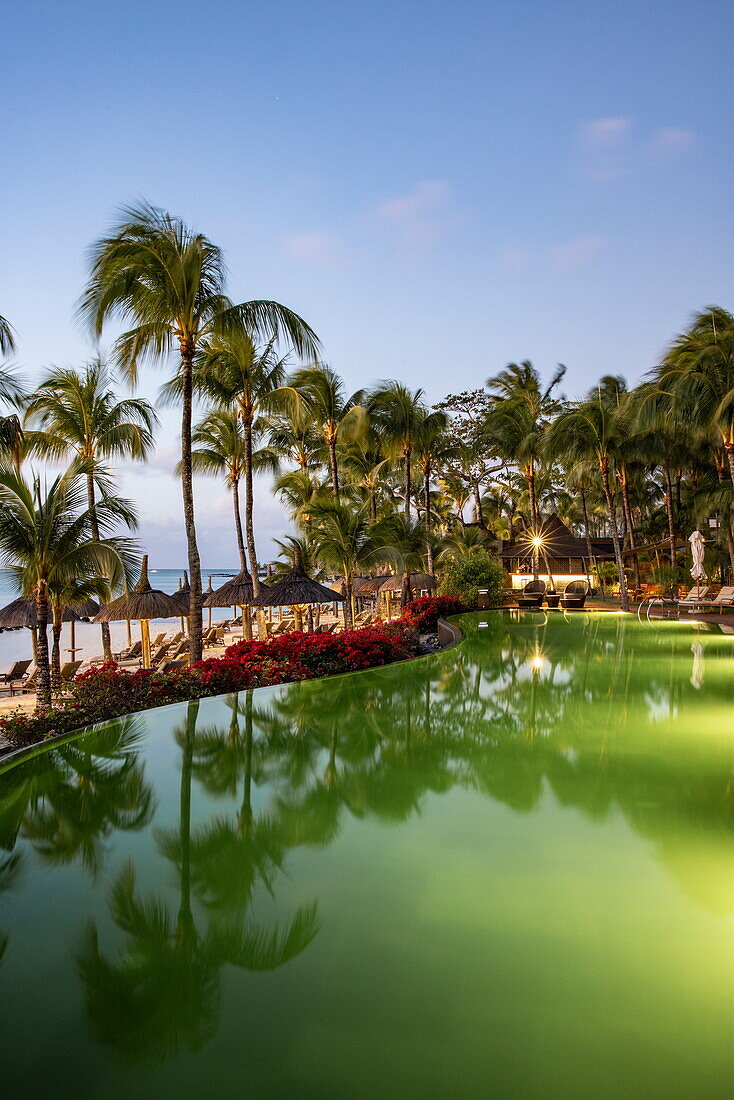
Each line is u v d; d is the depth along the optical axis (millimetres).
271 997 2365
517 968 2525
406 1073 1986
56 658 14406
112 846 3854
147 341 12773
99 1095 1922
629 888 3166
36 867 3580
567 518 54844
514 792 4621
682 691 8414
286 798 4641
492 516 55000
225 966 2576
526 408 34312
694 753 5520
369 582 28422
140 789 4945
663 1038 2121
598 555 37594
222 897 3174
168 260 11773
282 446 28625
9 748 7086
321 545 17172
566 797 4484
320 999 2352
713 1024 2189
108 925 2930
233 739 6480
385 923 2889
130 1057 2084
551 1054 2059
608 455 27594
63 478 10523
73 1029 2227
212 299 12680
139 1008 2344
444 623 17750
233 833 4004
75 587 11219
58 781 5199
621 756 5434
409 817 4172
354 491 29000
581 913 2939
